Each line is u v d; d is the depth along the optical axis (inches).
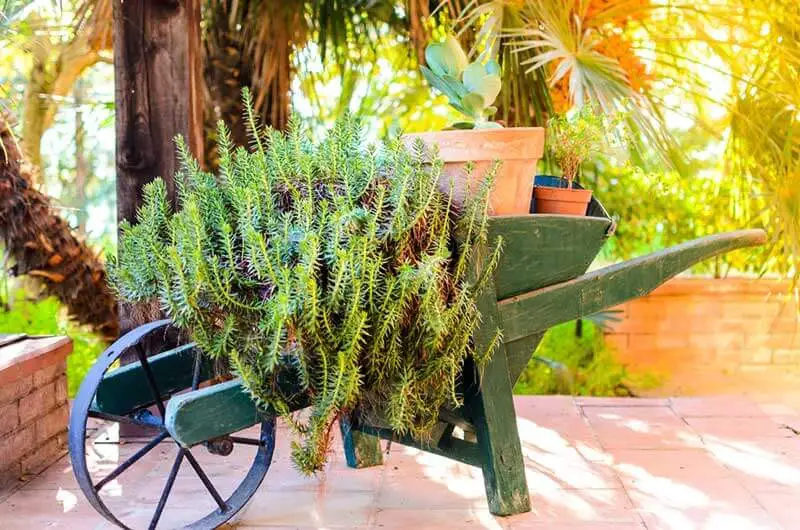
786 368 167.3
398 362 67.4
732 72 132.0
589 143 85.2
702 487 86.2
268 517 79.4
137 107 100.6
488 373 76.5
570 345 164.7
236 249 68.4
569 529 75.2
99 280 128.2
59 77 150.8
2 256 127.2
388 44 157.3
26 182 118.7
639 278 83.4
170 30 100.5
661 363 166.9
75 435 68.8
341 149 71.0
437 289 67.5
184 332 91.6
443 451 81.5
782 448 99.3
